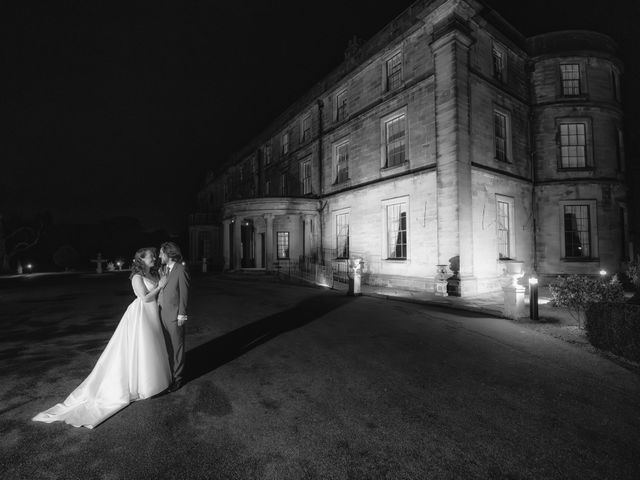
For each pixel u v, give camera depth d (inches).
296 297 477.4
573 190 616.1
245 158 1282.0
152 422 130.2
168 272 164.1
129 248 2160.4
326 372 184.4
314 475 100.0
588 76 632.4
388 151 624.4
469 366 193.9
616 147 643.5
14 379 175.5
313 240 798.5
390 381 172.1
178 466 103.8
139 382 147.9
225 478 98.3
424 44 545.6
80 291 588.7
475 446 115.4
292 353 217.9
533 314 313.4
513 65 617.3
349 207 698.8
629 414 138.6
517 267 573.3
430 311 363.9
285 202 784.9
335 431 124.4
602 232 610.9
